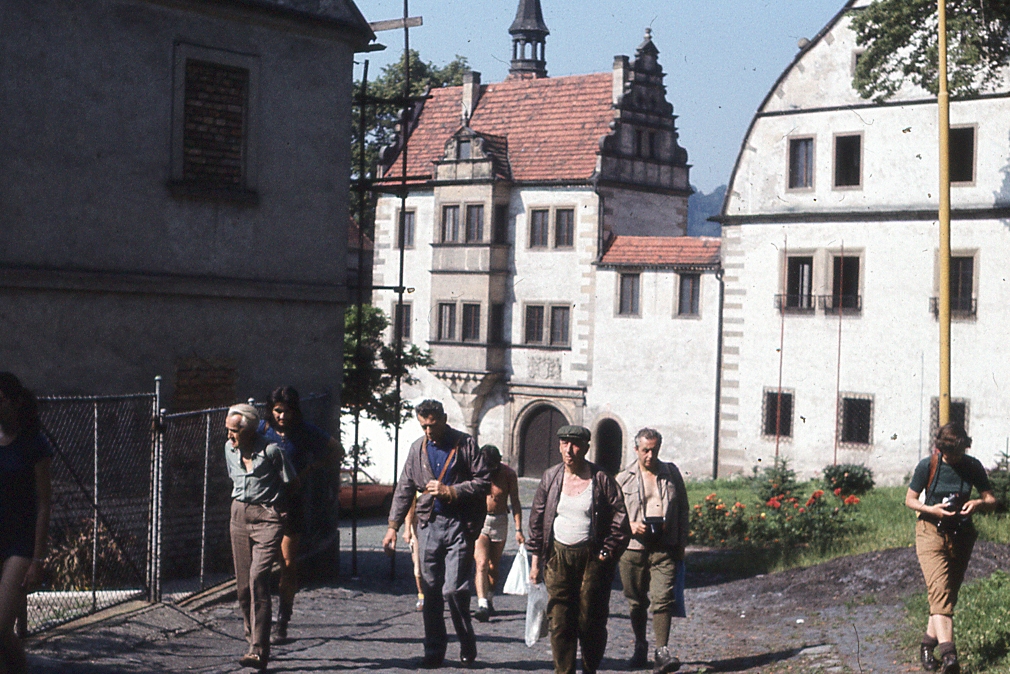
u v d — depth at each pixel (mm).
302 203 13820
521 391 44719
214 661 8938
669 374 40406
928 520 8242
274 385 13602
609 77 45531
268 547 8695
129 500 12102
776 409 37344
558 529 8422
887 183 34719
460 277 45656
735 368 38281
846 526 19188
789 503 19922
